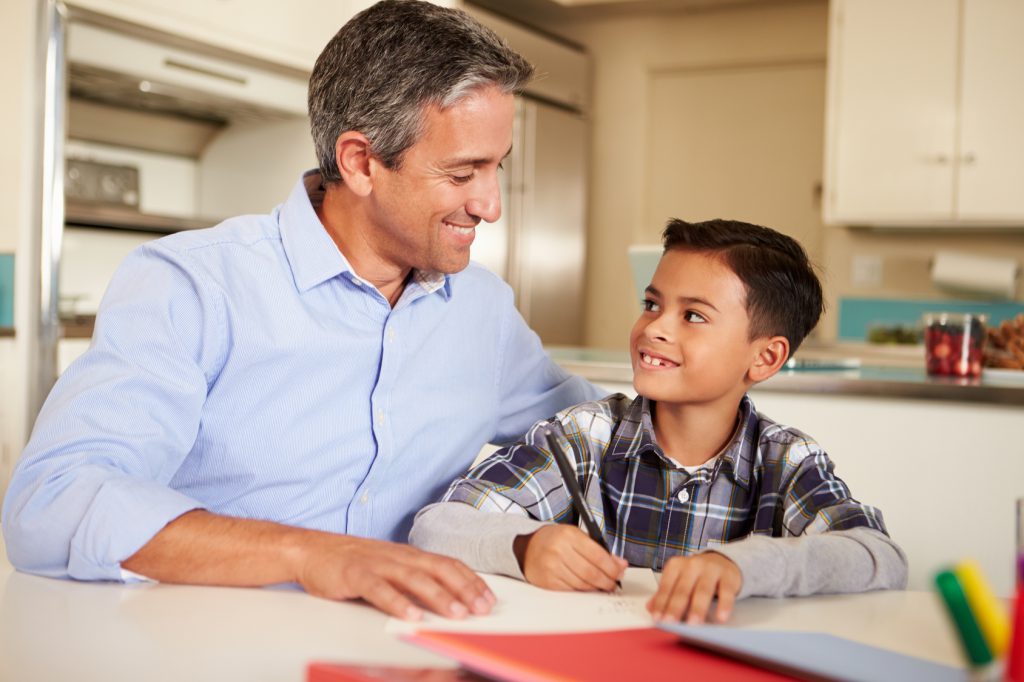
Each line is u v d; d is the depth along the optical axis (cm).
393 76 99
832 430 198
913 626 77
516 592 83
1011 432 184
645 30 514
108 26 284
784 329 115
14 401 276
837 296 455
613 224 526
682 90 512
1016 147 393
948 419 189
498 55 100
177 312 103
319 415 110
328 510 112
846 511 101
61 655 66
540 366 135
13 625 72
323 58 106
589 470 118
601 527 116
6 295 277
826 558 86
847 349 347
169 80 301
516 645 60
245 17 322
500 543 91
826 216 423
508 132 103
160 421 98
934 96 404
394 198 104
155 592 81
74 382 96
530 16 518
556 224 470
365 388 112
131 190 335
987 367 218
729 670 60
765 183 498
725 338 111
